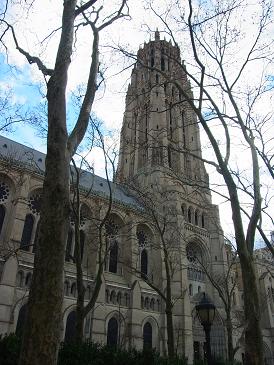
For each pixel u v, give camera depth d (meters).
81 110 15.45
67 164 12.40
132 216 59.16
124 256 55.94
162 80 80.44
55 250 10.65
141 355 17.91
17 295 40.78
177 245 57.38
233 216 18.67
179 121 81.19
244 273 17.31
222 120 21.41
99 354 16.91
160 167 68.31
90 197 55.44
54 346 9.37
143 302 53.66
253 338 15.96
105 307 48.22
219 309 60.09
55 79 13.83
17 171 48.56
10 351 14.53
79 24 18.48
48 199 11.45
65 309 44.16
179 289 55.94
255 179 20.44
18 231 44.41
